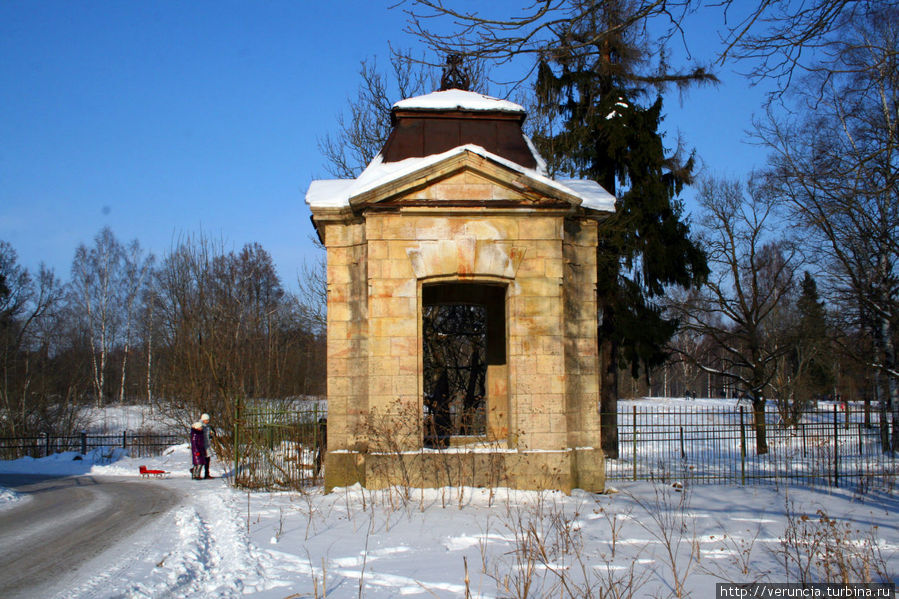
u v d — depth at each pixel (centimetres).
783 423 1967
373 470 1276
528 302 1334
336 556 858
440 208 1324
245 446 1620
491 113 1505
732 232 2864
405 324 1315
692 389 7075
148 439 3197
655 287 2427
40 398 3319
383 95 2750
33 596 693
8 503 1492
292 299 3331
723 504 1268
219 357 2539
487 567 804
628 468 1956
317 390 3841
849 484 1578
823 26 724
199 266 2783
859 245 2162
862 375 3066
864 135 1523
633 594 709
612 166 2409
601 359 2447
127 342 4941
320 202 1378
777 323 3725
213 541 967
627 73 2197
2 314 4234
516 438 1305
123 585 725
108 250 4891
